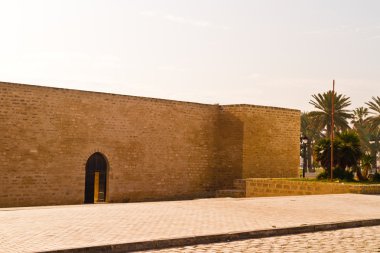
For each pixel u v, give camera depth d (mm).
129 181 26703
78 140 24797
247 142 30047
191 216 12398
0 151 22297
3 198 22281
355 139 25781
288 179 26672
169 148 28469
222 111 30891
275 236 10039
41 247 7750
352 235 10344
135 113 27094
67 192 24312
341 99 43375
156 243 8523
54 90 24078
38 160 23391
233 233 9523
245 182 28188
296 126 32656
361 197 19328
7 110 22562
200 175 29844
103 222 10953
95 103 25500
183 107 29234
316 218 12281
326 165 25438
